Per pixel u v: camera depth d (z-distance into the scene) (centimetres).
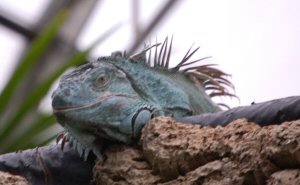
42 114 1483
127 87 866
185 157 787
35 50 1478
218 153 769
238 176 741
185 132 811
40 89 1463
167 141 807
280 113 776
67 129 858
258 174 728
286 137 711
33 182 884
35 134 1445
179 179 787
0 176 829
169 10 2398
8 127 1448
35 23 2534
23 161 890
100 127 842
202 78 969
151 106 856
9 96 1487
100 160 848
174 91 904
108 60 880
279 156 714
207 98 959
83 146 861
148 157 819
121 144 850
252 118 792
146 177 812
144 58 902
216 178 757
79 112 841
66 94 846
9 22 2503
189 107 907
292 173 703
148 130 826
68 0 2498
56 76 1458
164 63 925
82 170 877
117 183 828
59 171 883
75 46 2466
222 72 983
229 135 771
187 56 952
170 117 854
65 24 2464
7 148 1439
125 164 827
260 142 735
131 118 843
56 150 891
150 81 891
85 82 855
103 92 852
